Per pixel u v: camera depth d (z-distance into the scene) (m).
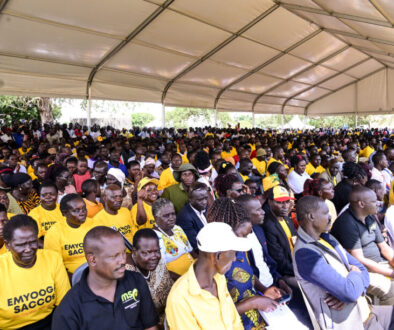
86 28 9.38
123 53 11.62
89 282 1.54
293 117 49.22
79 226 2.70
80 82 13.21
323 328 1.98
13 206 3.49
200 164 3.91
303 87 21.39
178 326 1.48
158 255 1.95
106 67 12.70
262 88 19.56
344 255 2.14
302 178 5.33
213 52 12.89
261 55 14.16
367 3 7.10
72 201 2.58
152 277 2.00
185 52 12.52
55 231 2.61
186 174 3.67
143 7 8.81
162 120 16.58
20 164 6.00
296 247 2.08
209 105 19.11
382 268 2.53
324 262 1.95
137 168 4.68
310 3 8.76
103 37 10.15
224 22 10.57
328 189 3.56
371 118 42.19
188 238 2.84
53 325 1.48
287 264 2.65
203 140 11.39
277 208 2.66
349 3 7.60
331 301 1.97
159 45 11.44
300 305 2.44
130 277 1.64
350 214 2.68
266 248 2.63
